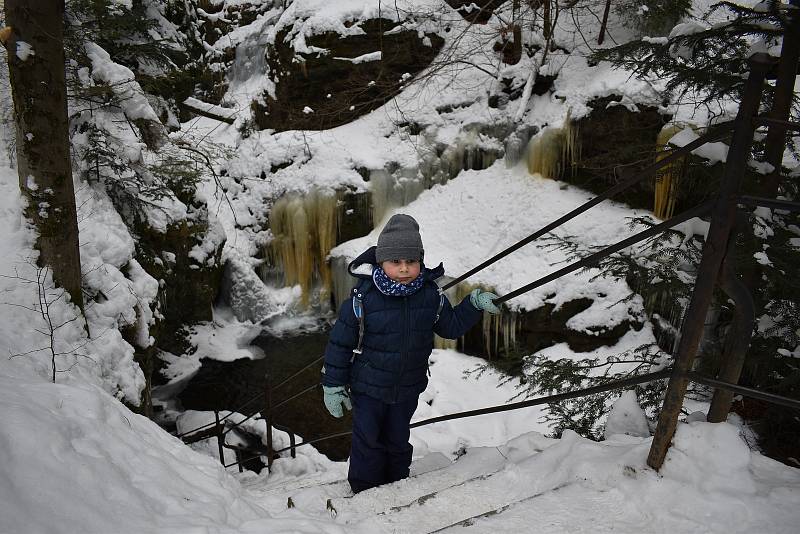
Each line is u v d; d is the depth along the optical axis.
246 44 15.09
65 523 1.90
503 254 2.92
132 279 6.30
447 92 11.34
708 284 1.96
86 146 6.70
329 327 11.00
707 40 4.34
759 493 1.97
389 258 2.55
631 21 10.59
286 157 11.88
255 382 9.23
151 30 10.66
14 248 4.75
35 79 4.35
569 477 2.35
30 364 3.84
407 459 3.15
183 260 9.65
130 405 4.89
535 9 10.04
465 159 11.01
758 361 3.89
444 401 8.05
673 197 7.70
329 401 2.81
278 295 11.55
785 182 4.17
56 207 4.66
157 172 7.64
